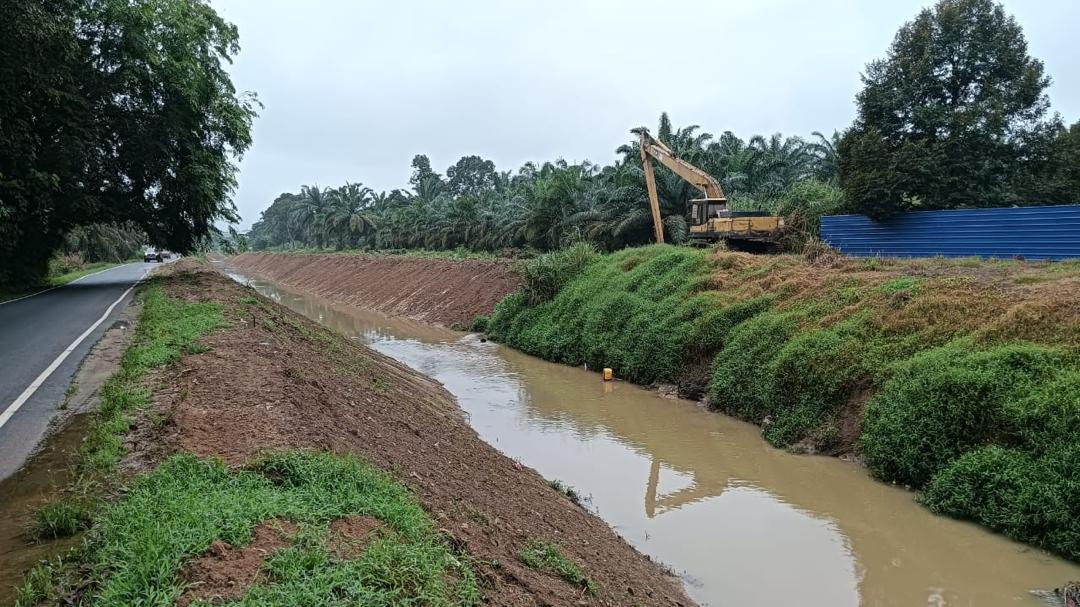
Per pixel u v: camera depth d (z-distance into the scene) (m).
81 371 8.84
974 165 21.09
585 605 4.68
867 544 7.64
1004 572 6.90
